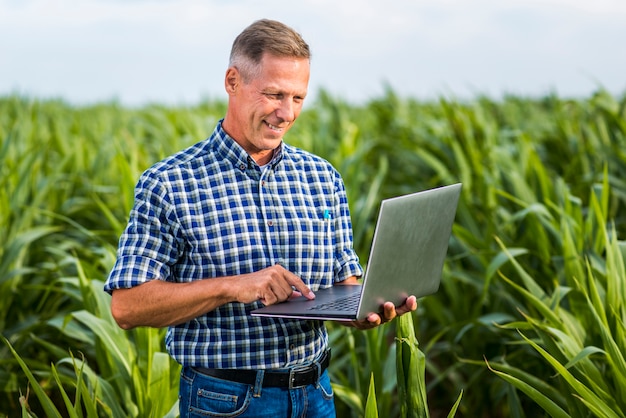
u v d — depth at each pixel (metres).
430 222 2.35
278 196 2.41
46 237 5.37
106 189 5.89
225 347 2.33
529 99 10.05
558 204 4.74
